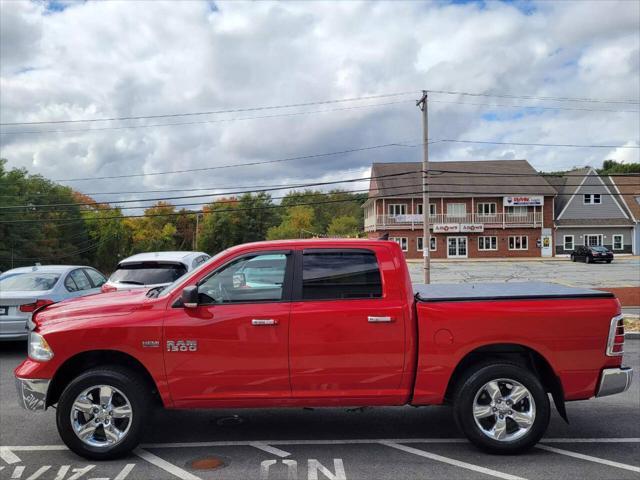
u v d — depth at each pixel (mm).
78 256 76688
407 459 4594
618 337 4738
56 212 72375
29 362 4723
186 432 5348
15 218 54625
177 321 4598
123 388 4559
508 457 4633
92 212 82250
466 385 4645
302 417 5855
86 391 4570
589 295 4816
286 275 4781
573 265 44250
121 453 4578
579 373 4688
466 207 56062
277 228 92188
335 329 4617
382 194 55875
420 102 28203
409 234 55625
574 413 5984
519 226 55719
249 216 92438
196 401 4617
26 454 4766
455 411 4707
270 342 4598
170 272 8945
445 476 4219
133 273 8922
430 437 5188
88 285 11031
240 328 4602
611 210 56906
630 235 56531
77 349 4566
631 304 16359
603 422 5652
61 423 4527
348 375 4633
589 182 57031
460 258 55406
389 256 4816
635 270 37938
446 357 4645
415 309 4703
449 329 4645
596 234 56594
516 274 36062
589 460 4566
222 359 4590
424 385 4664
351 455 4691
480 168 58500
